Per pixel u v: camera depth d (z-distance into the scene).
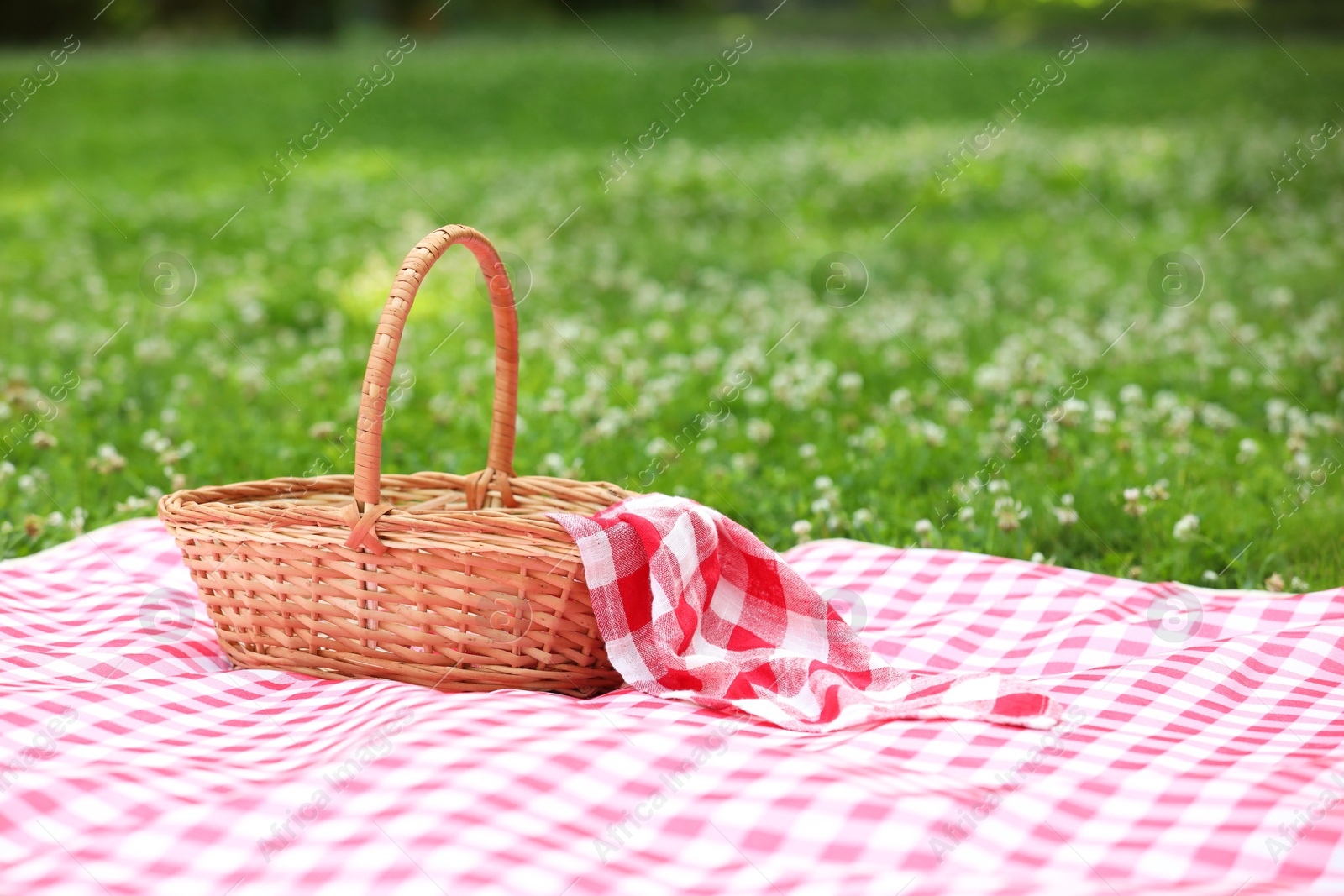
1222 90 14.78
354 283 7.47
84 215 9.52
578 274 7.90
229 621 2.42
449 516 2.24
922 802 1.73
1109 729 2.12
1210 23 22.12
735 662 2.31
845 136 13.09
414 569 2.22
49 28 23.83
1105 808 1.78
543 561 2.20
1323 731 2.14
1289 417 4.53
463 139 13.31
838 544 3.29
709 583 2.43
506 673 2.26
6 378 5.25
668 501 2.44
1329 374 5.34
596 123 14.06
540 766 1.81
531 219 9.49
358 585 2.26
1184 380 5.42
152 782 1.84
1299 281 7.49
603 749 1.86
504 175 11.27
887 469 4.23
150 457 4.38
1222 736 2.12
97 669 2.41
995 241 8.88
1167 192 10.28
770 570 2.46
